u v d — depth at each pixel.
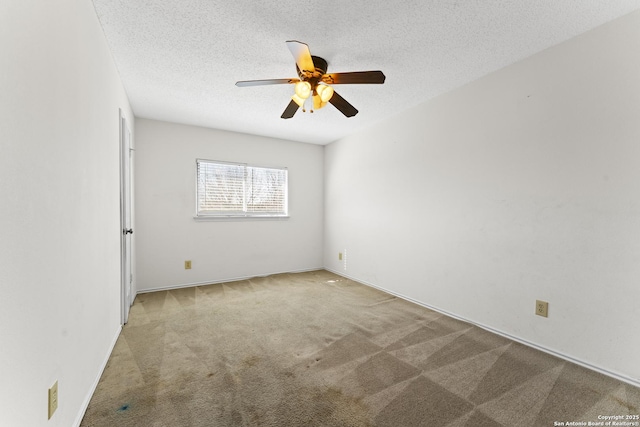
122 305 2.32
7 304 0.76
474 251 2.42
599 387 1.56
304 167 4.48
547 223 1.95
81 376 1.32
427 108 2.84
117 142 2.21
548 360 1.84
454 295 2.59
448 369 1.73
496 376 1.66
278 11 1.59
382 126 3.43
